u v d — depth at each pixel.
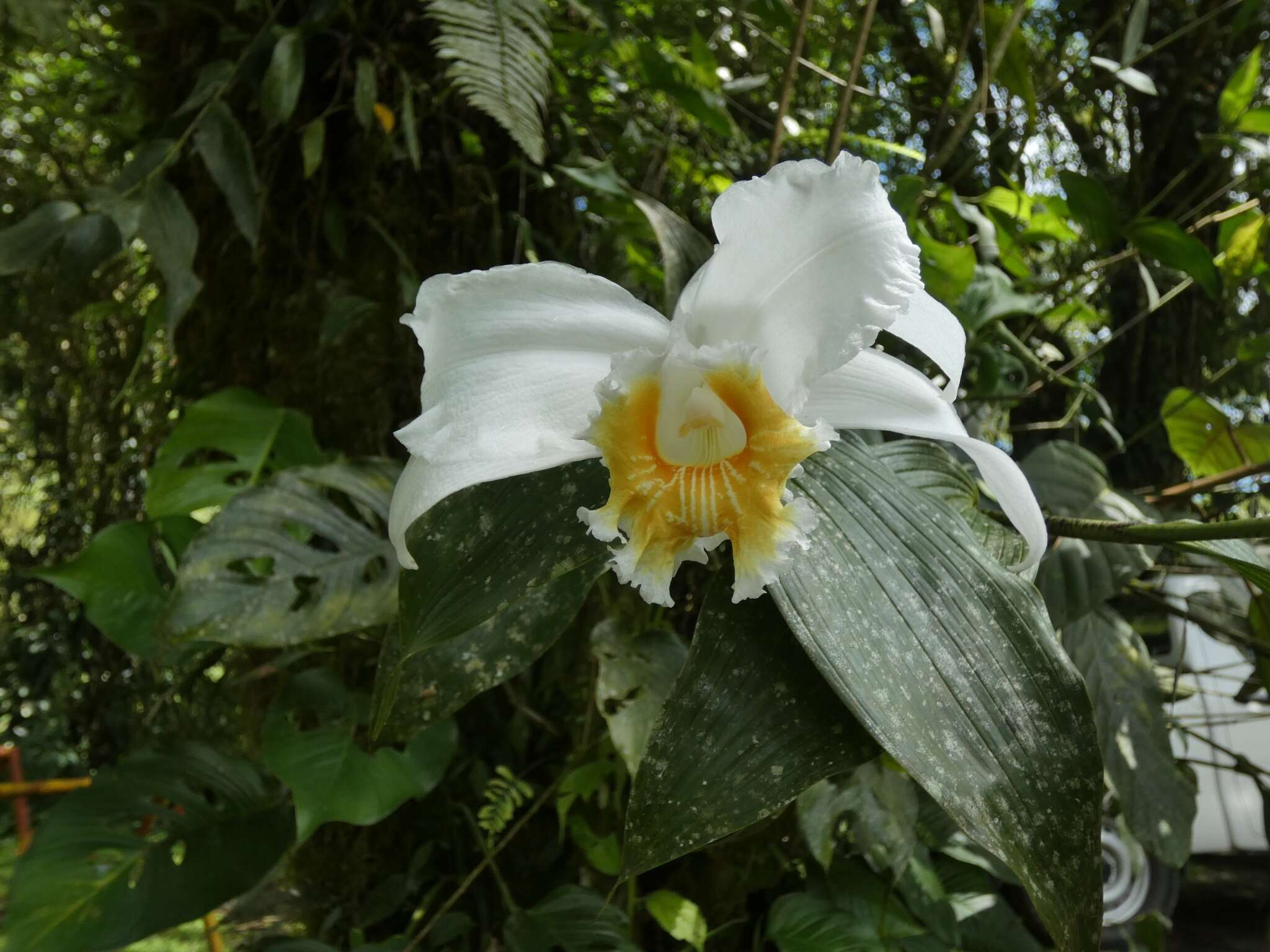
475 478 0.25
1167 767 0.40
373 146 0.49
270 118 0.42
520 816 0.46
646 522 0.25
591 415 0.26
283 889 0.49
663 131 0.60
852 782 0.39
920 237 0.45
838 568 0.24
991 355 0.51
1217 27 0.93
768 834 0.43
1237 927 1.00
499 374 0.26
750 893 0.47
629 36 0.51
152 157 0.38
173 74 0.55
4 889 0.66
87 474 0.83
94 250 0.35
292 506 0.37
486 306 0.25
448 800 0.45
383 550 0.37
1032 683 0.23
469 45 0.41
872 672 0.22
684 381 0.26
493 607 0.25
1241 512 0.58
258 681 0.49
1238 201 0.79
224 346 0.54
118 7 0.57
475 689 0.30
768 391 0.26
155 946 0.80
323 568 0.36
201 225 0.53
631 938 0.41
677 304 0.28
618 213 0.52
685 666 0.24
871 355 0.27
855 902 0.44
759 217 0.25
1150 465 0.94
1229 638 0.46
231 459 0.49
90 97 0.64
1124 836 0.58
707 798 0.22
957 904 0.48
